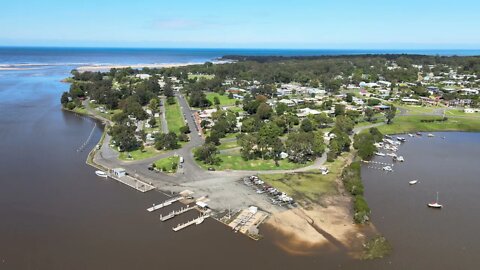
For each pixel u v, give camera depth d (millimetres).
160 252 93562
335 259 91875
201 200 122750
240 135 188750
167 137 176750
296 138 167500
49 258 91000
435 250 97188
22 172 146125
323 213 115625
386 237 102562
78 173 146375
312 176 146375
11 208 115812
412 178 149250
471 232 107000
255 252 94000
